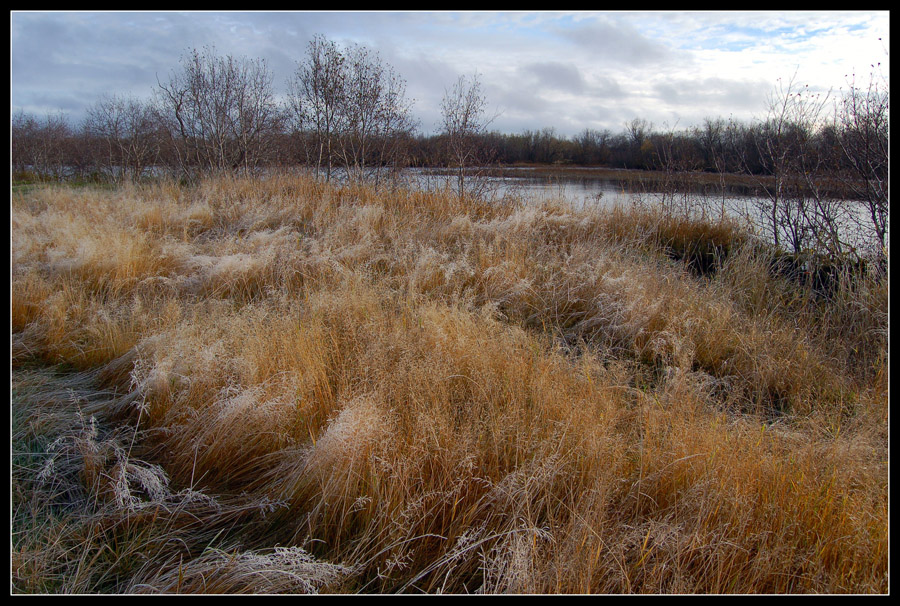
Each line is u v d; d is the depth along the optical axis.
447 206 8.40
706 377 3.92
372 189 9.84
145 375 3.63
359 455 2.70
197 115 15.29
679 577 2.10
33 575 2.21
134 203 9.02
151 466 2.91
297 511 2.71
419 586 2.27
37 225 7.53
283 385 3.34
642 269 5.80
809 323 4.79
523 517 2.43
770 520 2.41
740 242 7.39
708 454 2.68
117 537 2.55
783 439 3.04
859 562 2.22
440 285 5.48
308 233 7.70
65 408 3.58
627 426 3.22
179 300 5.29
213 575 2.25
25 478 2.85
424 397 3.09
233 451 3.07
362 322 4.21
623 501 2.52
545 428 2.99
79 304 4.90
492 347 3.75
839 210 7.00
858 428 3.15
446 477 2.60
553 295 5.26
